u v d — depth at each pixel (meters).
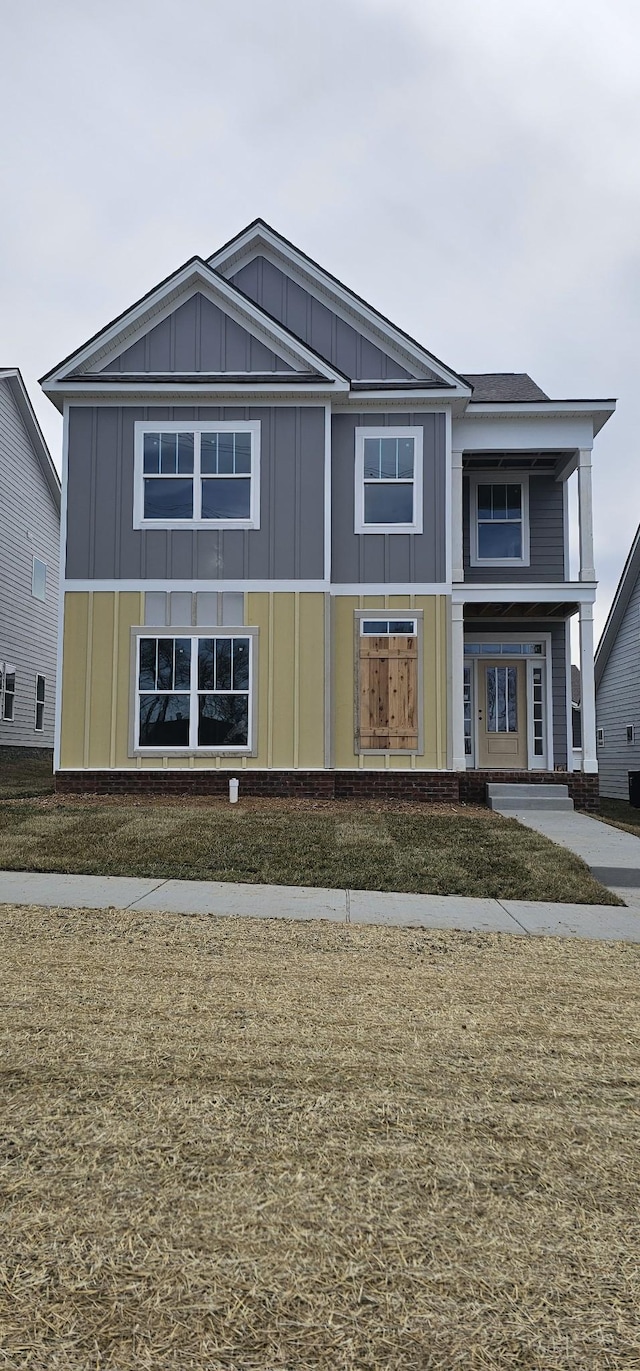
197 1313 2.40
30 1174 3.07
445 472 14.14
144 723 13.48
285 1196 2.96
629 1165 3.21
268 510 13.70
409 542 14.09
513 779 14.05
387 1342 2.30
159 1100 3.63
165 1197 2.94
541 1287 2.53
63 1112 3.52
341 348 14.68
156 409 13.78
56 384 13.62
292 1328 2.35
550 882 8.27
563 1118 3.56
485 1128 3.46
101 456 13.75
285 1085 3.80
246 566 13.66
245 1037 4.32
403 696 13.87
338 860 8.93
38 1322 2.36
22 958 5.61
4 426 22.83
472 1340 2.32
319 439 13.77
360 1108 3.60
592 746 14.01
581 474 14.54
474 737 15.87
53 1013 4.59
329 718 13.50
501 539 15.93
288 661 13.53
